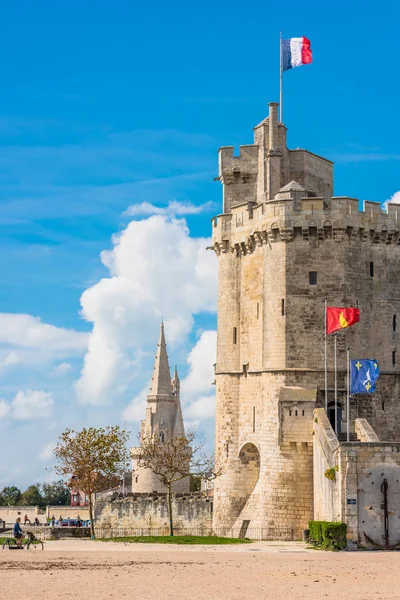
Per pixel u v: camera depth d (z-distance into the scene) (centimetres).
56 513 15950
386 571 4909
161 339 18775
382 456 6556
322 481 7325
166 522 9756
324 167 9750
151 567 5112
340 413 8375
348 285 8462
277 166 9175
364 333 8469
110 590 4144
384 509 6494
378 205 8675
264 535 8150
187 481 16775
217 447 9106
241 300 9094
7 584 4338
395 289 8644
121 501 10169
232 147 9600
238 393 9025
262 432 8500
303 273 8519
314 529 6931
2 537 8150
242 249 9100
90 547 7056
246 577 4631
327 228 8506
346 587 4247
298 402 8206
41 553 6212
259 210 8800
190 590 4141
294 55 9406
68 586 4278
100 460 10106
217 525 8919
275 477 8244
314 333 8438
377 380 8469
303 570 4953
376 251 8638
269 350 8544
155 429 18250
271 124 9250
